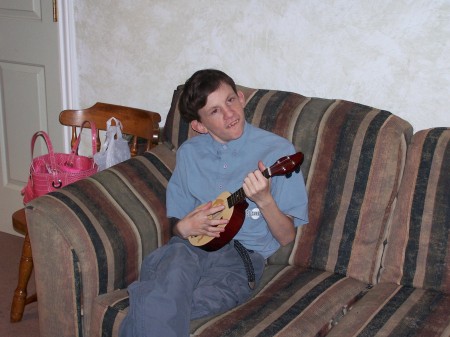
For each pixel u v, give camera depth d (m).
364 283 1.80
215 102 1.73
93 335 1.70
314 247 1.86
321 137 1.87
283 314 1.60
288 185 1.79
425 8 1.95
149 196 1.92
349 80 2.14
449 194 1.69
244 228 1.84
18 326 2.37
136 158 2.04
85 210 1.76
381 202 1.78
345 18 2.09
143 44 2.55
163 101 2.59
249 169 1.83
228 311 1.65
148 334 1.54
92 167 2.28
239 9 2.28
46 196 1.78
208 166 1.88
